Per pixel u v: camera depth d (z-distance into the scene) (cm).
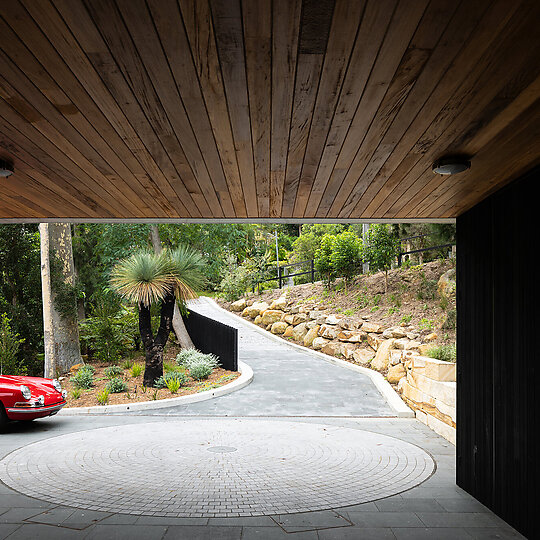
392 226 1484
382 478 527
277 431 744
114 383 1023
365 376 1166
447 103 264
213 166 376
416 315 1286
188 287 1099
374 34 199
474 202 473
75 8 184
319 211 524
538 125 293
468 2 177
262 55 218
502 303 414
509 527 396
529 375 367
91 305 1711
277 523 405
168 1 178
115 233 1502
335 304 1616
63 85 247
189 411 889
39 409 755
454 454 621
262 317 1853
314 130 305
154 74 236
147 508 438
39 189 439
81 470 554
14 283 1658
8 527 395
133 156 354
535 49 211
